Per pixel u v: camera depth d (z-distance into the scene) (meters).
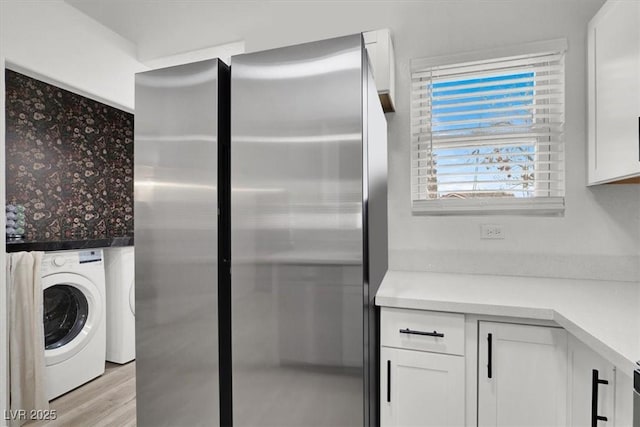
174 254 1.34
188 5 2.34
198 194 1.31
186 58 2.88
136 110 1.39
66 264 2.35
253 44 2.42
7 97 2.54
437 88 2.04
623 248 1.73
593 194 1.77
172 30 2.58
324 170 1.16
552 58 1.84
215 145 1.28
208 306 1.30
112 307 2.82
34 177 2.72
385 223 1.92
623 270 1.73
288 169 1.20
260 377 1.24
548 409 1.22
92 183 3.20
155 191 1.36
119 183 3.49
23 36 1.96
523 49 1.85
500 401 1.27
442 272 1.99
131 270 2.87
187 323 1.32
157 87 1.37
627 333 0.98
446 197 2.04
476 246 1.94
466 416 1.30
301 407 1.19
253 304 1.24
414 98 2.07
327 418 1.16
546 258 1.83
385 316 1.39
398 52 2.07
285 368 1.21
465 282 1.69
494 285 1.62
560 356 1.21
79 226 3.07
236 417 1.27
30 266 2.05
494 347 1.28
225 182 1.34
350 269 1.13
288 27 2.32
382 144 1.77
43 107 2.79
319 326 1.17
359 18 2.16
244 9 2.35
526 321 1.25
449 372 1.31
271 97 1.23
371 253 1.28
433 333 1.32
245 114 1.25
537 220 1.85
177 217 1.33
